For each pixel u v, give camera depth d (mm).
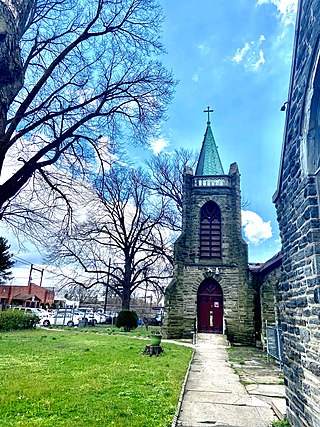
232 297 22203
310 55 4824
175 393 7480
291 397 5645
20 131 7301
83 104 8391
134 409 6156
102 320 39438
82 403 6402
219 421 5957
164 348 15922
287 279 5969
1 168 6367
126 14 9672
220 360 13602
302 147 5121
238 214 24266
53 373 9195
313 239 4641
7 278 39312
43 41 8773
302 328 5074
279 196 6652
